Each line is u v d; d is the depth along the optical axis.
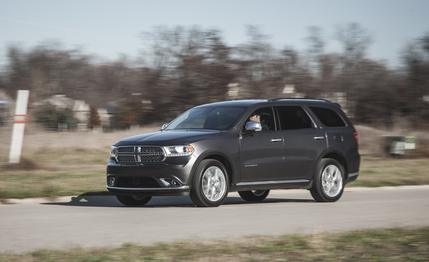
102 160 28.02
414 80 53.62
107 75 63.31
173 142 15.05
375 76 54.47
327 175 17.39
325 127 17.55
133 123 49.84
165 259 8.73
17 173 21.83
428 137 38.25
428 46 54.22
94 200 17.45
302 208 15.48
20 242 10.30
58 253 9.01
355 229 11.79
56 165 25.56
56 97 59.47
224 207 15.43
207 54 51.25
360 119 53.97
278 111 16.88
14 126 23.94
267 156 16.27
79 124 41.62
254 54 51.66
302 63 53.53
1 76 63.09
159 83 51.12
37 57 64.81
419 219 13.56
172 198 18.25
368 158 33.16
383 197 18.81
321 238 10.43
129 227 12.00
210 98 50.53
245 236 10.76
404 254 9.29
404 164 29.41
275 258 8.92
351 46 54.94
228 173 15.77
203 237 10.88
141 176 15.12
